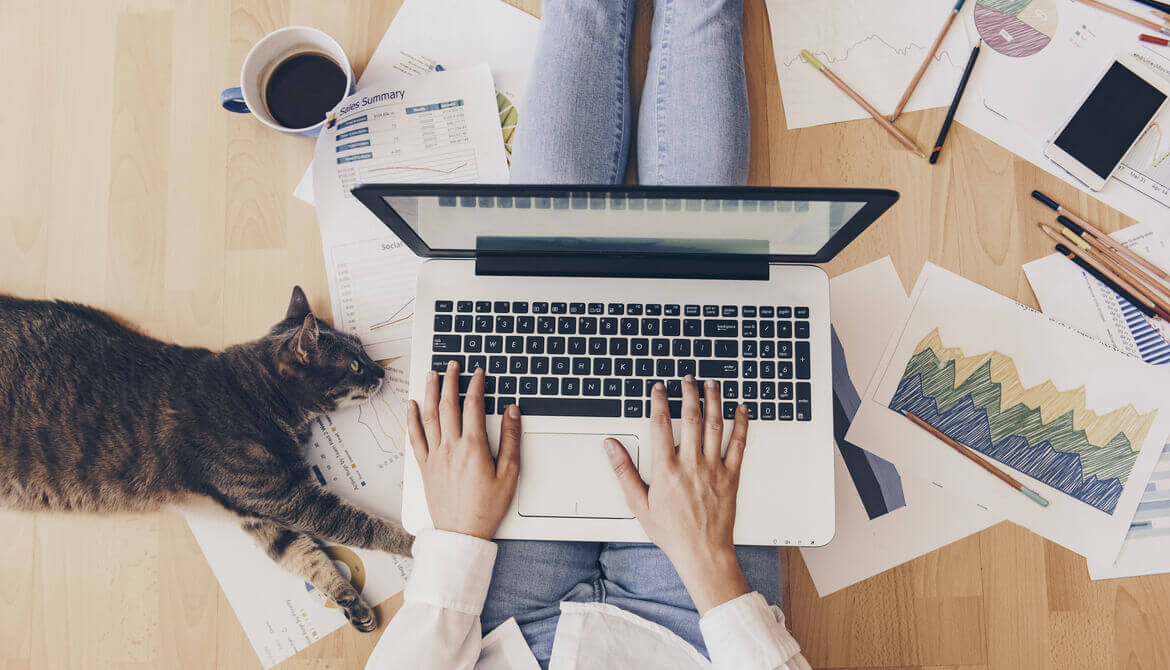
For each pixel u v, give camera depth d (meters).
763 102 0.86
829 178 0.86
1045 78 0.85
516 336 0.69
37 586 0.81
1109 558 0.80
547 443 0.68
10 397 0.80
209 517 0.81
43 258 0.85
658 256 0.69
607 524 0.67
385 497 0.81
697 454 0.66
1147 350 0.82
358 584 0.80
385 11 0.87
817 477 0.67
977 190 0.85
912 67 0.86
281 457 0.80
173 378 0.81
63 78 0.87
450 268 0.69
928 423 0.82
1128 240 0.83
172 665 0.80
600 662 0.67
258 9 0.87
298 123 0.82
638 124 0.85
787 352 0.68
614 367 0.69
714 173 0.80
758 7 0.87
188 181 0.86
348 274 0.84
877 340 0.83
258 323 0.84
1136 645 0.80
